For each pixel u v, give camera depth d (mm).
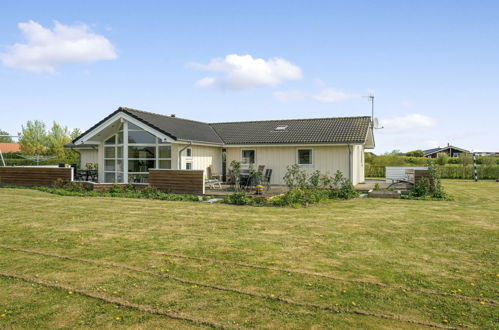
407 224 9984
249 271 6059
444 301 4906
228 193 16781
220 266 6312
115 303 4844
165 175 17562
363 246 7641
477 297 5027
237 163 18797
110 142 21375
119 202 14461
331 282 5562
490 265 6398
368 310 4645
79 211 12117
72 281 5598
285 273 5961
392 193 16469
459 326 4258
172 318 4438
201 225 9828
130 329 4180
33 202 14312
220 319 4406
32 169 20891
